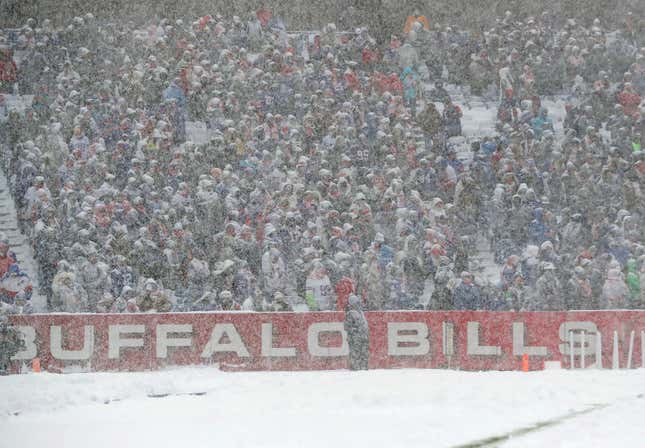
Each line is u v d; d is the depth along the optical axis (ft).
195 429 109.81
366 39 291.79
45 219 218.18
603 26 324.19
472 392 132.46
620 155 263.29
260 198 235.61
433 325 190.60
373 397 128.57
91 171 241.55
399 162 251.60
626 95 279.28
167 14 311.47
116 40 280.10
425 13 321.93
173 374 166.20
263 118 265.95
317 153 251.80
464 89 301.84
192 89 269.85
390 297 215.72
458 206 240.53
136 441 103.14
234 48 284.82
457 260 228.02
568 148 260.42
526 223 235.81
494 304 206.80
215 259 222.69
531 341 191.62
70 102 257.34
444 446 98.12
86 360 186.09
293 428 109.19
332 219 228.63
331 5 319.27
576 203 247.29
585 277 218.59
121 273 211.61
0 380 152.05
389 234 233.96
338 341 189.57
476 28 324.60
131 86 263.70
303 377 151.43
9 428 113.09
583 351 192.75
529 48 297.33
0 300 209.87
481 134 283.79
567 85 301.63
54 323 185.88
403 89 280.92
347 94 275.59
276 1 317.01
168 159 247.09
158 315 188.03
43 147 243.81
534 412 118.01
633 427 107.04
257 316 189.26
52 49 272.72
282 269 219.61
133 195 232.12
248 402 128.88
